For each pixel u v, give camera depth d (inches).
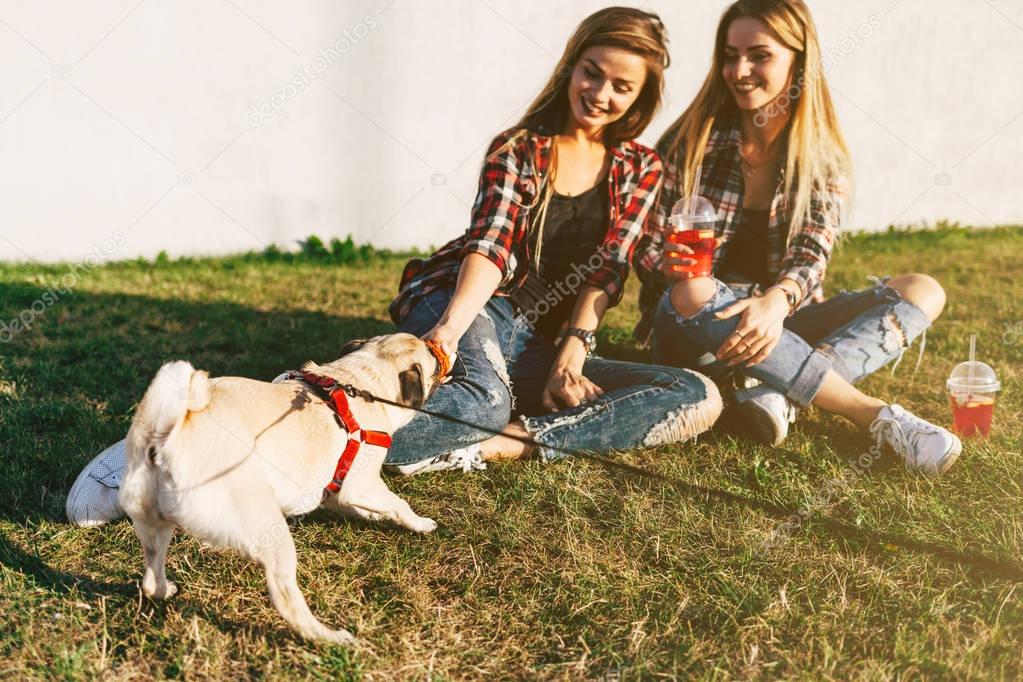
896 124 339.0
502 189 145.7
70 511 121.3
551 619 105.3
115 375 177.8
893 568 115.9
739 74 152.5
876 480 138.0
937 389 178.1
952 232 341.4
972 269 283.6
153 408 95.9
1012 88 347.6
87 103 272.7
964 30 338.6
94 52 270.7
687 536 123.1
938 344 205.0
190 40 278.1
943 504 129.9
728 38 154.2
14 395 162.9
